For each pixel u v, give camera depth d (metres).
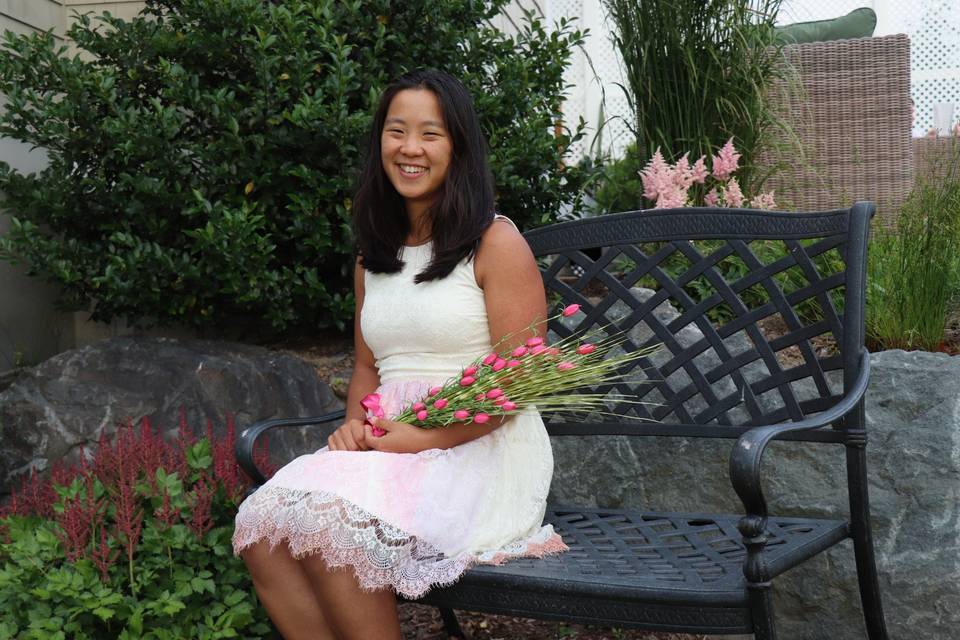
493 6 3.98
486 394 2.05
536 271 2.21
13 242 3.42
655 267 2.48
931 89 6.65
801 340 2.27
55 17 4.15
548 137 3.73
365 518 1.84
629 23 4.07
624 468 2.74
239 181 3.46
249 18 3.38
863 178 4.38
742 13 3.89
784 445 2.56
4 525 2.32
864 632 2.45
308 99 3.32
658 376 2.47
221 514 2.45
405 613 2.84
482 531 2.00
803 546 1.88
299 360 3.46
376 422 2.07
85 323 4.12
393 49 3.72
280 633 1.99
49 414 2.87
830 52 4.39
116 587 2.22
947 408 2.43
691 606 1.67
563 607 1.78
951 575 2.35
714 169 3.54
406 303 2.20
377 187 2.29
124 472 2.42
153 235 3.56
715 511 2.63
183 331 3.98
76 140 3.43
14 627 2.13
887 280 3.08
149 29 3.63
